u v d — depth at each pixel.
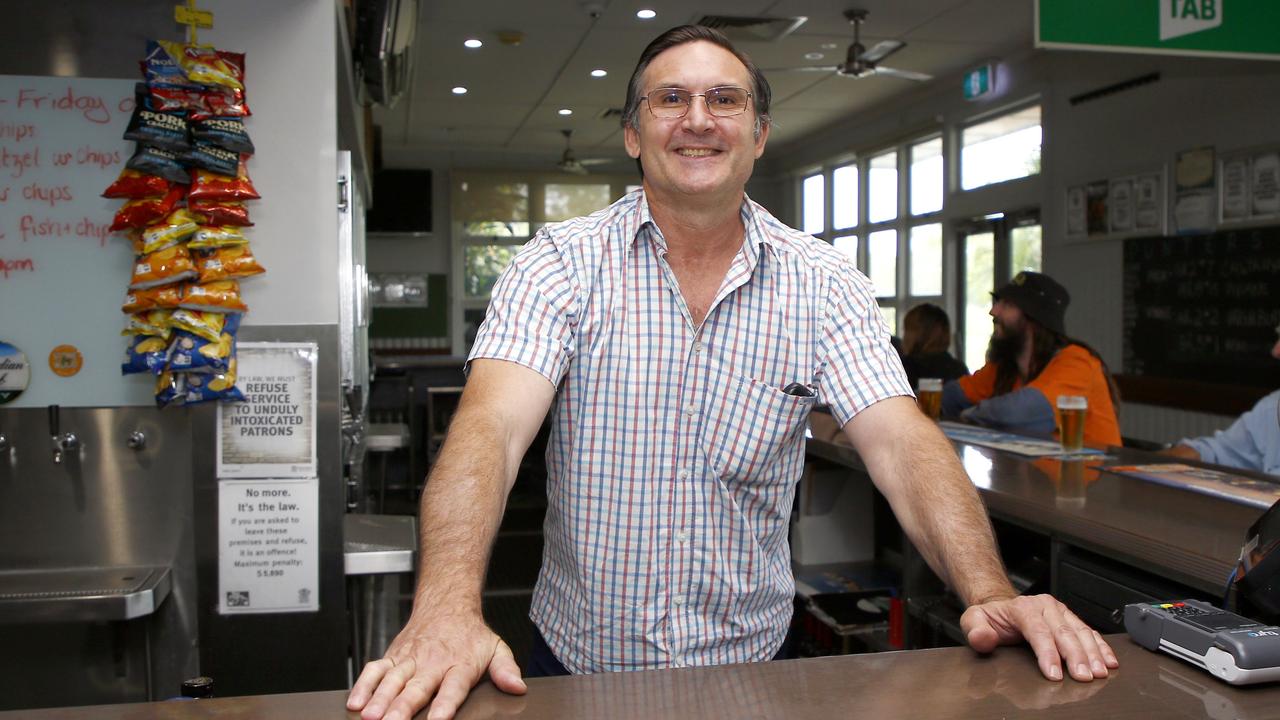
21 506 1.92
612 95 8.52
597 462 1.30
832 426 3.03
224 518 1.93
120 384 1.92
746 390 1.29
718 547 1.31
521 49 6.93
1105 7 3.12
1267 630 0.80
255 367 1.91
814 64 7.52
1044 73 7.00
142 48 1.89
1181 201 5.77
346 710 0.71
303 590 1.95
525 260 1.30
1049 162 7.01
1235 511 1.78
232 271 1.85
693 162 1.25
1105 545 1.67
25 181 1.87
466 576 0.91
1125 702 0.73
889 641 2.62
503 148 11.48
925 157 8.87
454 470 1.05
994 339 3.56
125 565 1.95
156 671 1.97
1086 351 3.20
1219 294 5.52
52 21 1.86
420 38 6.65
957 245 8.52
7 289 1.88
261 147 1.89
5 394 1.89
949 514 1.11
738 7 5.95
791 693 0.75
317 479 1.94
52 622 1.77
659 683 0.77
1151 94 6.00
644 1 5.82
